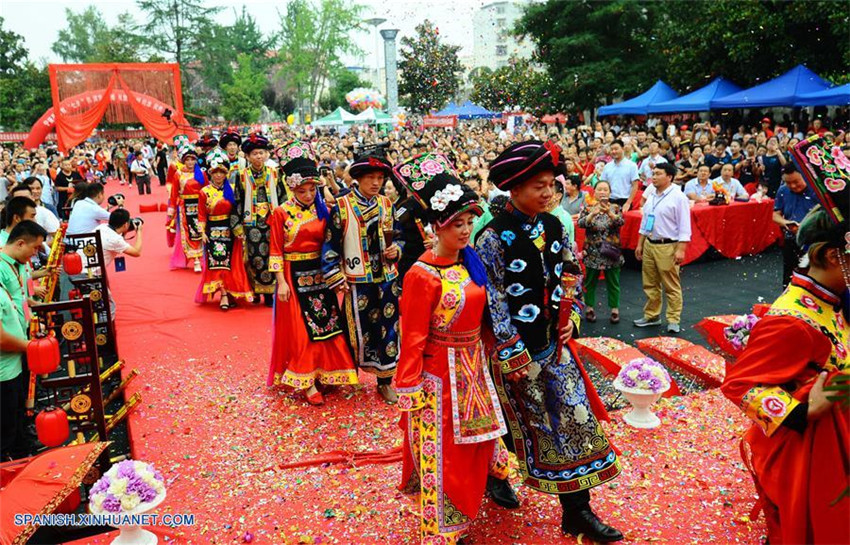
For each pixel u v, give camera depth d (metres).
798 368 2.62
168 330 7.00
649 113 20.66
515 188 2.97
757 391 2.63
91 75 18.33
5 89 46.00
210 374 5.70
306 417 4.80
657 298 6.86
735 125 20.55
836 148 2.59
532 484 3.14
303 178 4.79
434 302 2.91
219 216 7.62
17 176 15.68
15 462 3.66
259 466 4.09
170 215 10.96
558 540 3.17
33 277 5.98
